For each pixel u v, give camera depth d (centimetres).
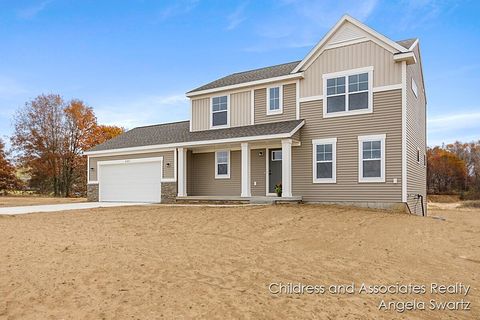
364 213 1346
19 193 4188
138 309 457
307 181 1664
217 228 1037
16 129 3975
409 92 1568
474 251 856
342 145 1594
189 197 1845
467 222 1417
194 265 652
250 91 1878
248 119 1877
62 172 4088
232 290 535
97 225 1082
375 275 651
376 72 1530
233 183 1900
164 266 638
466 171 5300
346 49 1605
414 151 1672
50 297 490
